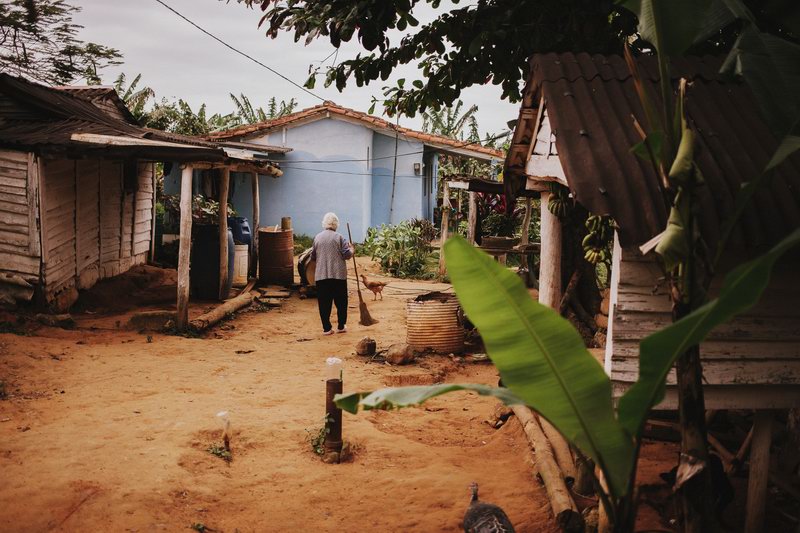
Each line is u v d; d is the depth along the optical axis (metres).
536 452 5.96
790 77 3.61
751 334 4.41
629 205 4.10
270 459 6.25
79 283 12.77
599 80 5.23
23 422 6.58
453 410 8.09
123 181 14.89
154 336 10.75
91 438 6.23
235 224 16.52
